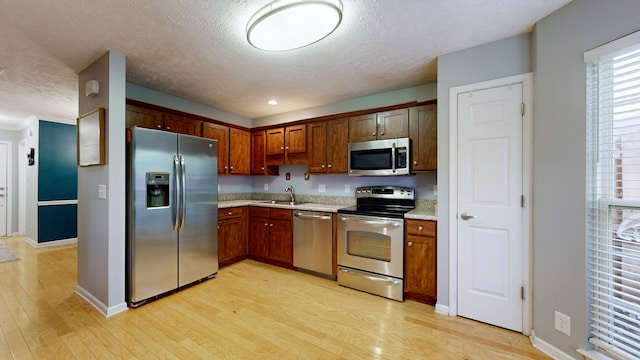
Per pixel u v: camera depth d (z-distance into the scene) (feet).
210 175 10.24
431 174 10.14
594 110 5.22
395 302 8.48
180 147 9.14
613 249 5.04
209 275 10.25
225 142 12.60
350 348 6.16
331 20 5.38
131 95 9.75
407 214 8.53
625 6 4.70
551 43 5.79
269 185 14.73
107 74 7.37
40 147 14.53
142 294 8.10
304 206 11.48
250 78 9.29
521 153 6.54
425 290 8.18
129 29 6.26
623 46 4.68
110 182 7.41
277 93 10.91
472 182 7.18
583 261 5.32
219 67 8.38
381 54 7.55
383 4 5.37
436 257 7.97
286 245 11.55
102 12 5.59
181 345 6.19
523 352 5.97
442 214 7.67
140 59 7.82
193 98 11.51
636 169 4.79
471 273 7.26
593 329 5.26
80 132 8.53
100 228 7.72
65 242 15.37
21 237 17.29
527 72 6.48
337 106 12.19
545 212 5.97
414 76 9.20
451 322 7.21
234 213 12.07
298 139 12.35
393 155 9.50
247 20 5.89
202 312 7.75
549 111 5.85
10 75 8.93
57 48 7.15
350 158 10.60
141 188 8.09
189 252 9.46
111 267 7.47
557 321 5.73
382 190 10.89
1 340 6.29
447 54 7.52
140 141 8.07
